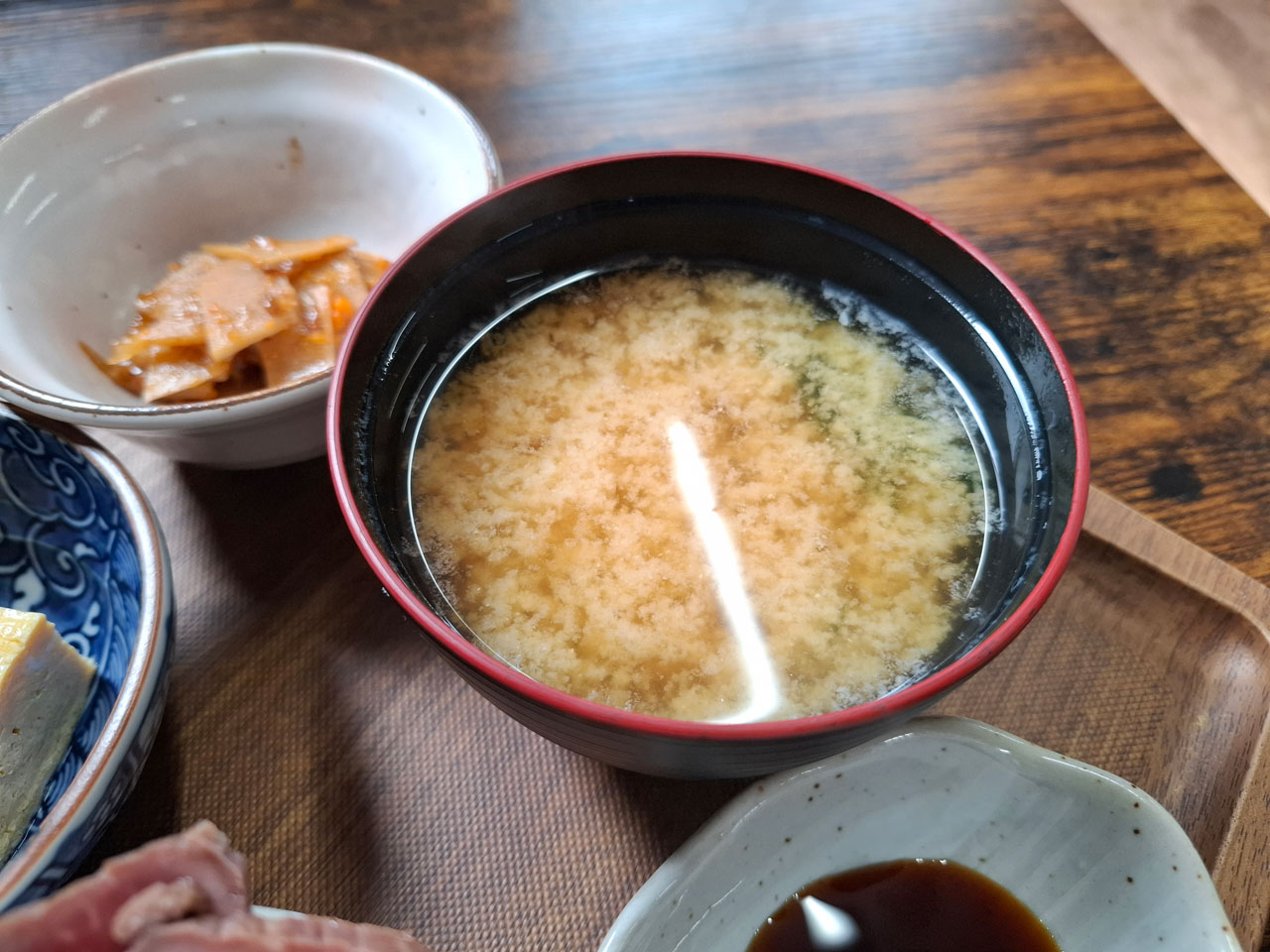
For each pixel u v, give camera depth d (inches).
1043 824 6.5
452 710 7.3
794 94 11.2
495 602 6.2
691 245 7.7
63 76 11.3
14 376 7.5
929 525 6.6
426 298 6.8
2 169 8.8
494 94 11.2
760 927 6.4
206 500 8.3
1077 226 9.9
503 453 6.9
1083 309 9.3
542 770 7.0
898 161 10.5
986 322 6.7
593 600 6.2
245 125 9.8
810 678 6.0
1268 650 7.3
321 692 7.3
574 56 11.6
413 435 6.9
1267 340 9.0
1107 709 7.3
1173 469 8.3
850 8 12.2
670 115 11.0
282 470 8.5
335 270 9.4
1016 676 7.5
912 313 7.3
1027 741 6.6
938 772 6.6
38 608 8.0
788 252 7.6
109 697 7.4
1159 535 7.7
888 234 7.0
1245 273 9.5
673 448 6.9
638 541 6.5
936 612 6.2
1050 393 6.1
